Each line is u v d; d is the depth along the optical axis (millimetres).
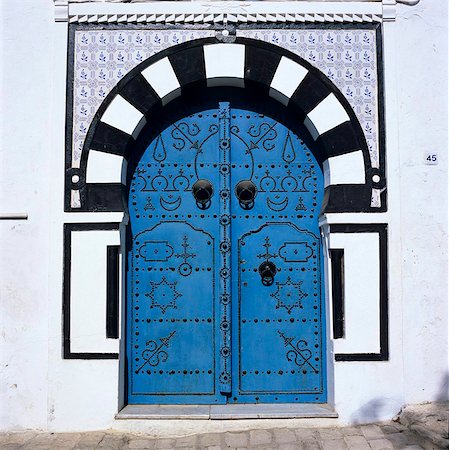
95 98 4922
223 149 5113
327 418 4711
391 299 4805
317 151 5148
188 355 5008
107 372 4723
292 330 5035
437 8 5031
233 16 4988
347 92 4969
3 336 4758
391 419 4730
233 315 5035
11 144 4863
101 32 4973
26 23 4961
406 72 4980
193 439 4523
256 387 4996
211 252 5066
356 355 4750
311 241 5094
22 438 4578
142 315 5027
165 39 4977
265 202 5117
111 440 4473
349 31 5020
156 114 5137
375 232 4840
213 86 5133
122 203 4836
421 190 4895
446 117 4957
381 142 4922
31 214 4828
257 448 4324
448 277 4844
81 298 4762
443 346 4801
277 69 4973
